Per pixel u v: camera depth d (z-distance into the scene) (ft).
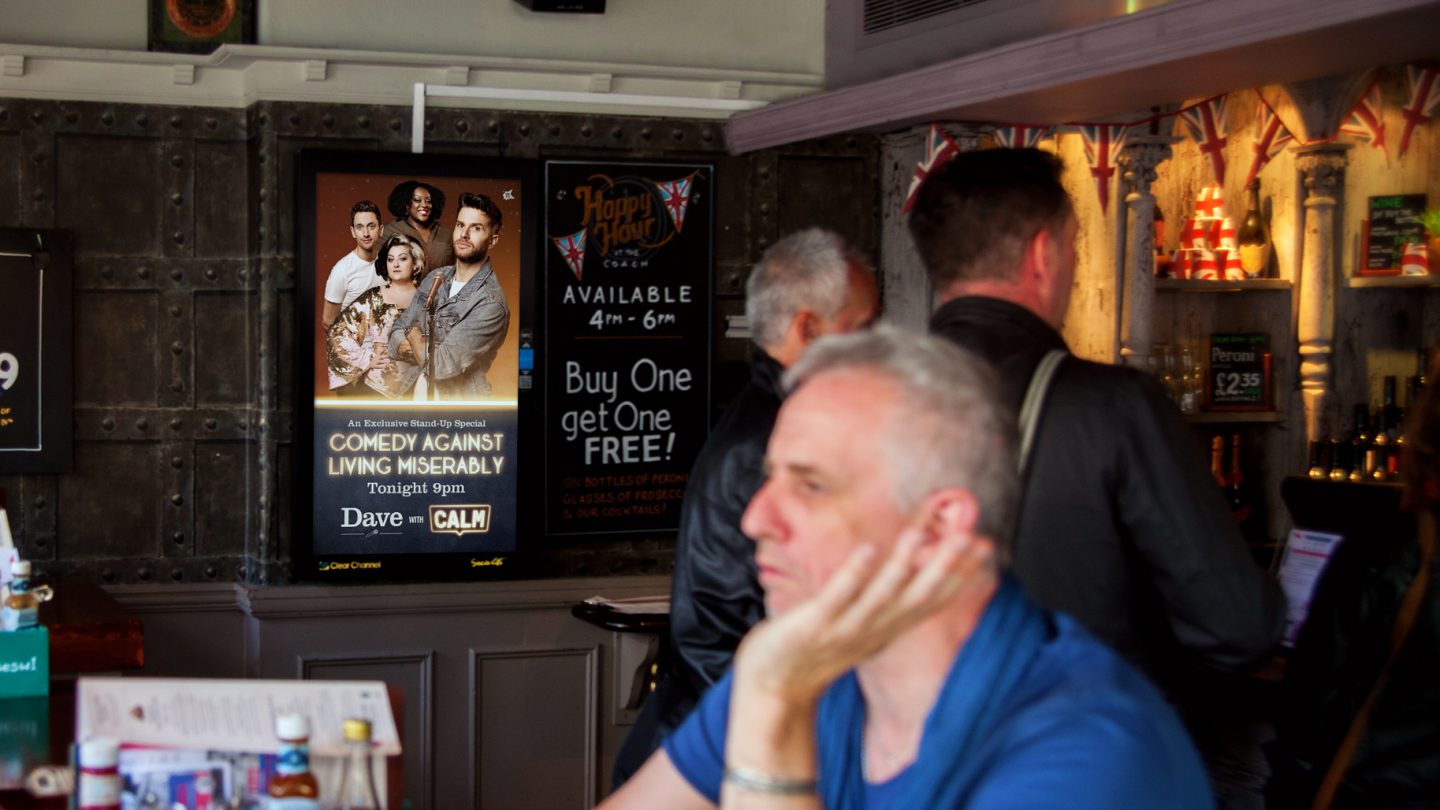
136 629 10.96
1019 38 13.56
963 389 3.86
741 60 15.94
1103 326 15.61
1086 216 15.79
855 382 3.89
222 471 14.96
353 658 14.89
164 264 14.74
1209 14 11.18
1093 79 12.32
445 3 15.10
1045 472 6.56
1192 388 15.43
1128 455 6.50
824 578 3.86
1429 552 7.14
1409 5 9.84
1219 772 10.96
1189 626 6.62
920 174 14.84
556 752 15.56
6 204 14.33
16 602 9.77
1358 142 15.02
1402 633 7.16
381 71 14.76
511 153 15.17
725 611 8.18
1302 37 10.77
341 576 14.75
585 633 15.56
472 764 15.26
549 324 15.24
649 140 15.57
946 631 3.97
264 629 14.69
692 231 15.65
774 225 15.93
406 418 14.83
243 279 14.88
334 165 14.53
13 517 14.48
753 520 3.95
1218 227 15.71
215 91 14.75
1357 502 10.57
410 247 14.76
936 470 3.80
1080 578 6.57
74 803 6.34
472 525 15.05
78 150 14.49
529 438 15.26
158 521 14.84
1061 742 3.66
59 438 14.48
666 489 15.69
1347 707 7.52
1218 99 14.70
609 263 15.39
